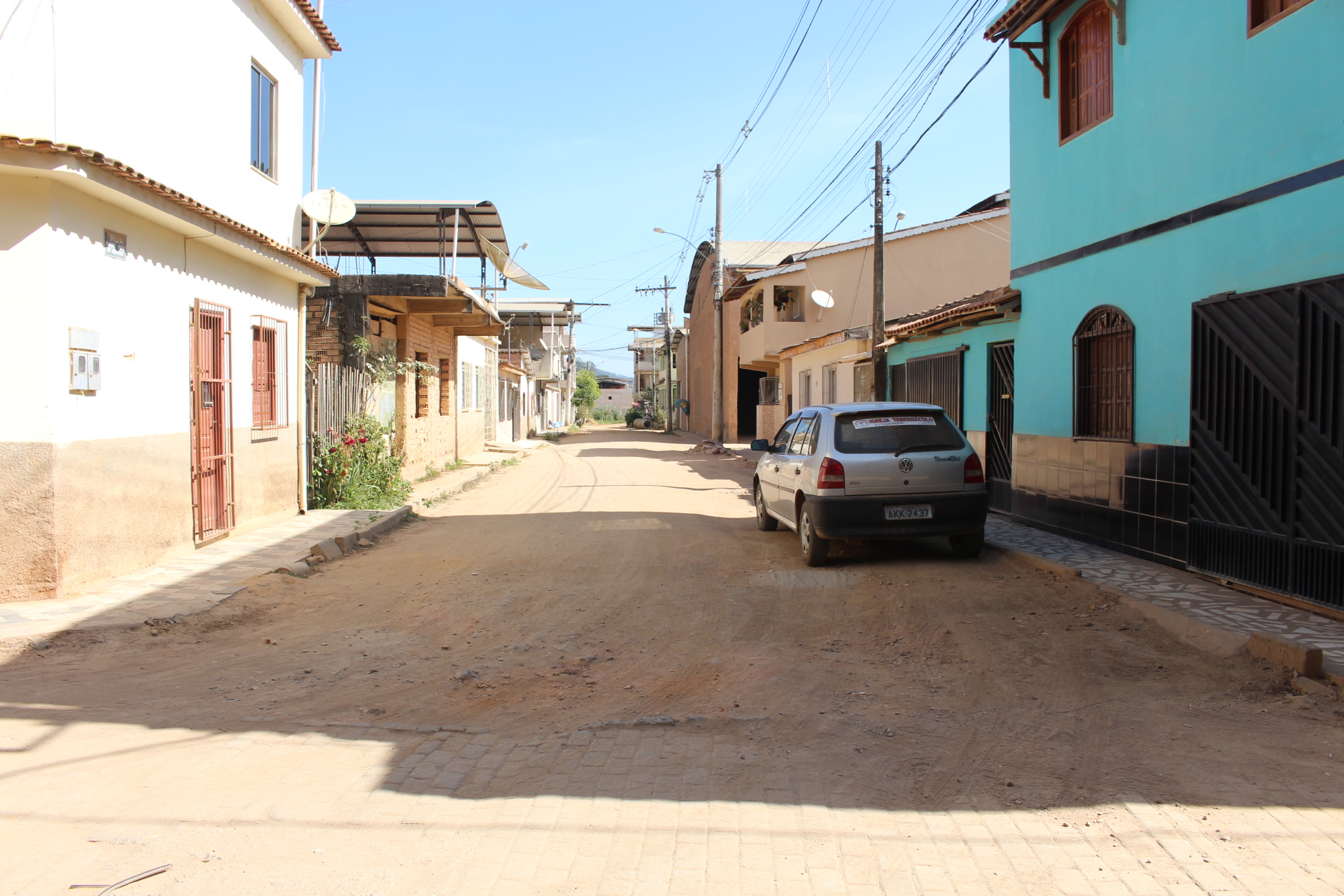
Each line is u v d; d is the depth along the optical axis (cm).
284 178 1159
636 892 306
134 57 798
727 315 3894
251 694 513
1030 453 1069
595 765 415
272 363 1131
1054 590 734
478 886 309
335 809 366
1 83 672
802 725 465
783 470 980
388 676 550
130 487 794
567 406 6262
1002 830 349
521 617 693
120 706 491
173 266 865
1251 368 675
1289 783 388
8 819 354
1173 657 562
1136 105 838
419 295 1489
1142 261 832
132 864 320
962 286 2672
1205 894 302
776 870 320
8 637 592
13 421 680
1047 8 970
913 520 832
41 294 677
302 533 1030
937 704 495
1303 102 632
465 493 1673
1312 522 619
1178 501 770
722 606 723
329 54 1245
